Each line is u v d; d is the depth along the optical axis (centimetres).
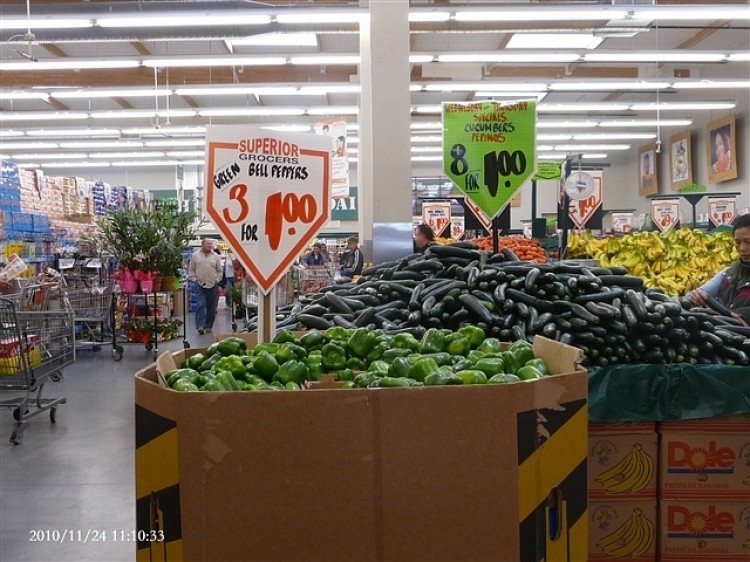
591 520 247
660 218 1009
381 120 548
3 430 523
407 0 550
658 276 559
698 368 244
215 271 1120
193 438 131
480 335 215
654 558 248
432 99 1695
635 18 831
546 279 280
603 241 602
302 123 1788
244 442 131
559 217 777
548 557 138
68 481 404
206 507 131
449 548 132
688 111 1886
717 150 1759
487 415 133
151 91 1194
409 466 131
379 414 131
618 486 246
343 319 290
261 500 131
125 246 889
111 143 1820
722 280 393
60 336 570
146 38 888
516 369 181
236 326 1210
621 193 2422
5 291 726
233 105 1741
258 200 229
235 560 131
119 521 344
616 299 267
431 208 1052
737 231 379
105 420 550
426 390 132
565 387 142
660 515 247
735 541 246
